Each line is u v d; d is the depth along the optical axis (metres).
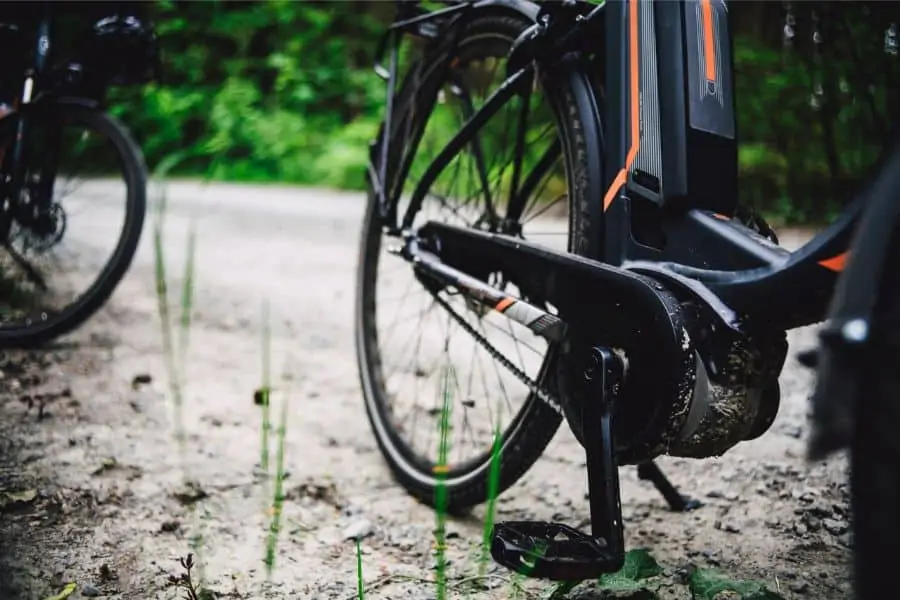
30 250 3.44
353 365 3.31
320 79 13.23
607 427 1.50
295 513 2.12
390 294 3.75
